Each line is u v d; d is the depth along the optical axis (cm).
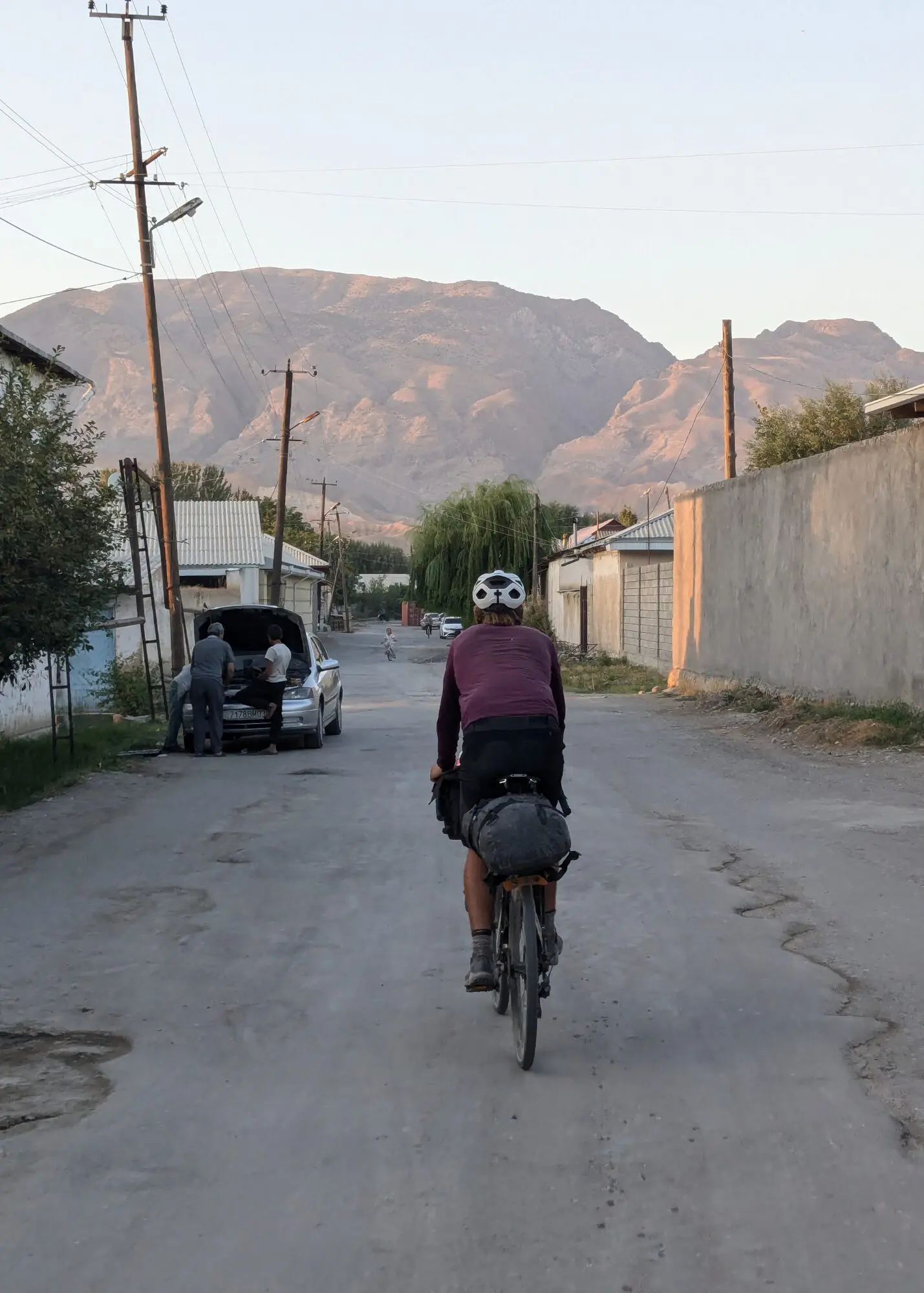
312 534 10281
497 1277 310
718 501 2361
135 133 2564
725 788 1163
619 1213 341
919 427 1517
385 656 5675
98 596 1232
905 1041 473
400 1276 311
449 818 548
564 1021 508
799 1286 303
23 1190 360
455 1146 387
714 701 2106
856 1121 399
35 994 555
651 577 3434
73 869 831
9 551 1080
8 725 1698
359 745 1683
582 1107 417
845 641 1747
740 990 546
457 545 6366
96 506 1206
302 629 1781
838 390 4262
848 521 1734
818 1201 345
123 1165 376
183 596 4981
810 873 781
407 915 698
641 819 991
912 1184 355
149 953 623
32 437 1152
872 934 633
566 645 5091
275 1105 423
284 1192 357
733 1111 410
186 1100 429
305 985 568
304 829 984
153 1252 324
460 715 518
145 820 1029
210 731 1555
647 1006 526
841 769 1281
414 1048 480
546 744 492
